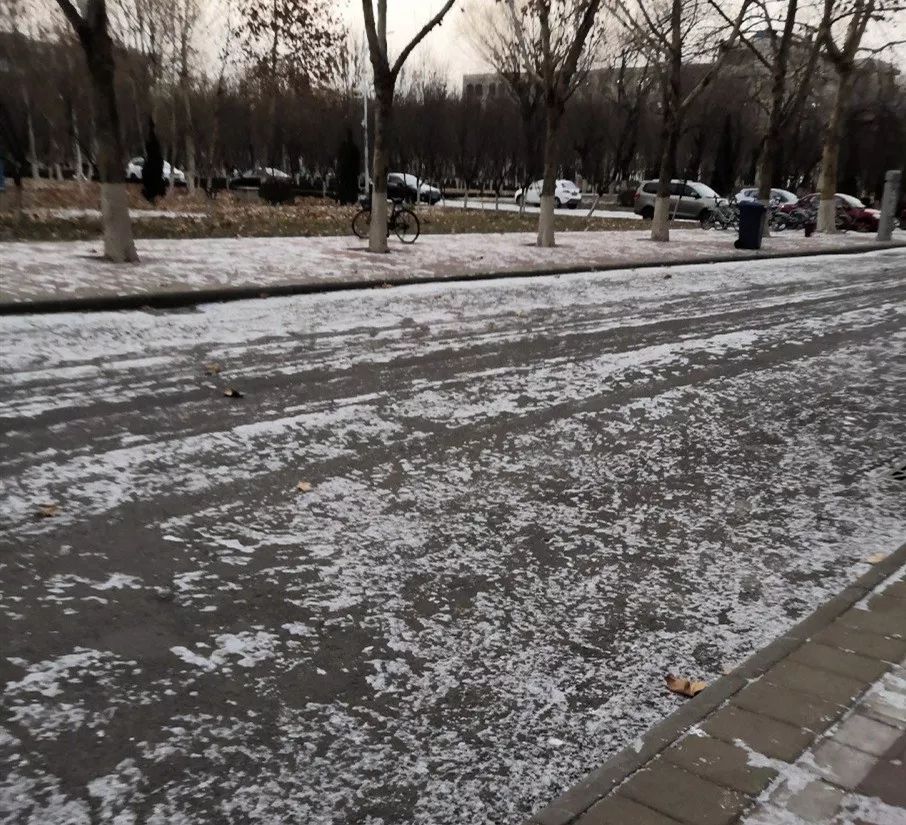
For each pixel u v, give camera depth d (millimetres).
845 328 11234
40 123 43812
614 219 37062
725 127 50844
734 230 30453
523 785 2703
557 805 2502
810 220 31672
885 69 44031
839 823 2404
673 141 23969
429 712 3062
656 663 3436
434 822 2531
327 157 47938
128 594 3770
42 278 11242
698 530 4777
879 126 52344
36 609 3602
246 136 50469
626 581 4137
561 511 4953
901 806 2479
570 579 4129
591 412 6949
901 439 6578
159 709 2998
